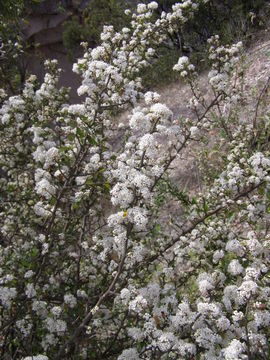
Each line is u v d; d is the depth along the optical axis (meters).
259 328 2.72
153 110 3.07
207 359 2.56
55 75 5.35
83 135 3.62
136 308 2.79
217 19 11.73
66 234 4.14
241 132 5.52
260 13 11.34
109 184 3.73
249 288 2.54
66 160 3.71
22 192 4.84
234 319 2.59
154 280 4.41
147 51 5.07
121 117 7.35
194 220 3.95
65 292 4.05
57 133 4.81
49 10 15.20
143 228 3.33
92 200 4.35
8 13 5.94
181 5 5.02
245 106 6.66
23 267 3.77
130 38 5.29
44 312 3.56
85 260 4.26
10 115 4.61
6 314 3.83
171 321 2.83
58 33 15.66
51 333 3.47
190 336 2.72
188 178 6.61
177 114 8.61
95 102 4.00
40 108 4.99
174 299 2.95
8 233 4.71
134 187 2.89
